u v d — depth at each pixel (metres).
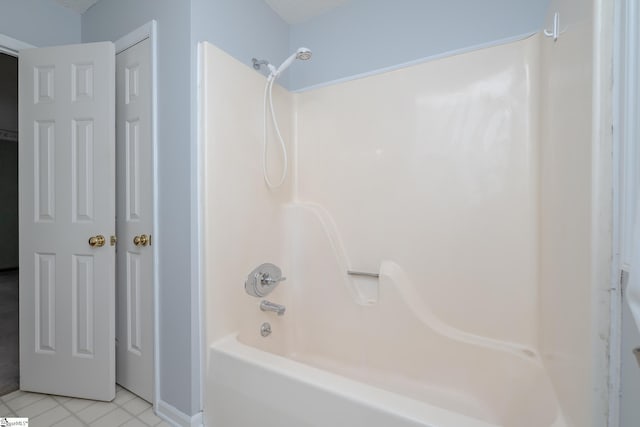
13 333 2.18
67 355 1.46
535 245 1.23
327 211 1.72
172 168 1.30
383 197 1.56
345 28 1.73
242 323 1.43
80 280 1.45
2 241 4.30
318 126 1.76
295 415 0.99
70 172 1.46
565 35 0.90
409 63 1.51
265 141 1.59
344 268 1.60
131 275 1.48
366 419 0.87
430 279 1.44
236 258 1.40
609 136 0.65
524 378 1.14
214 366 1.22
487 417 1.18
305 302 1.69
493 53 1.32
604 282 0.66
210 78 1.27
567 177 0.87
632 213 0.60
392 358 1.43
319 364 1.60
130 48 1.48
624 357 0.64
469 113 1.36
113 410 1.36
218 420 1.20
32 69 1.50
